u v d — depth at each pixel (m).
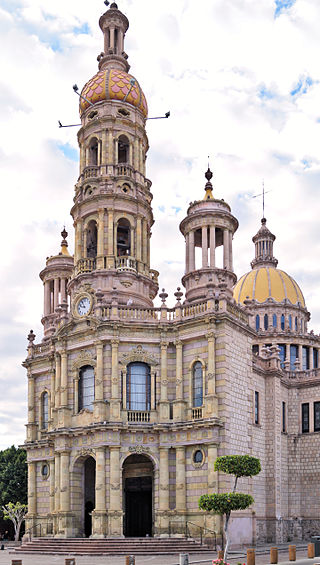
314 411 73.00
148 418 59.31
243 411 59.19
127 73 77.00
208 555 49.88
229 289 70.62
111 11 79.75
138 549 52.25
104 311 61.88
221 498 42.28
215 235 75.81
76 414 61.59
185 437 57.31
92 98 74.31
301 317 94.12
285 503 69.94
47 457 67.44
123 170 71.88
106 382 59.75
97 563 44.88
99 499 56.88
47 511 66.81
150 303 70.06
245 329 60.66
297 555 49.34
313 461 71.56
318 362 92.19
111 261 68.50
